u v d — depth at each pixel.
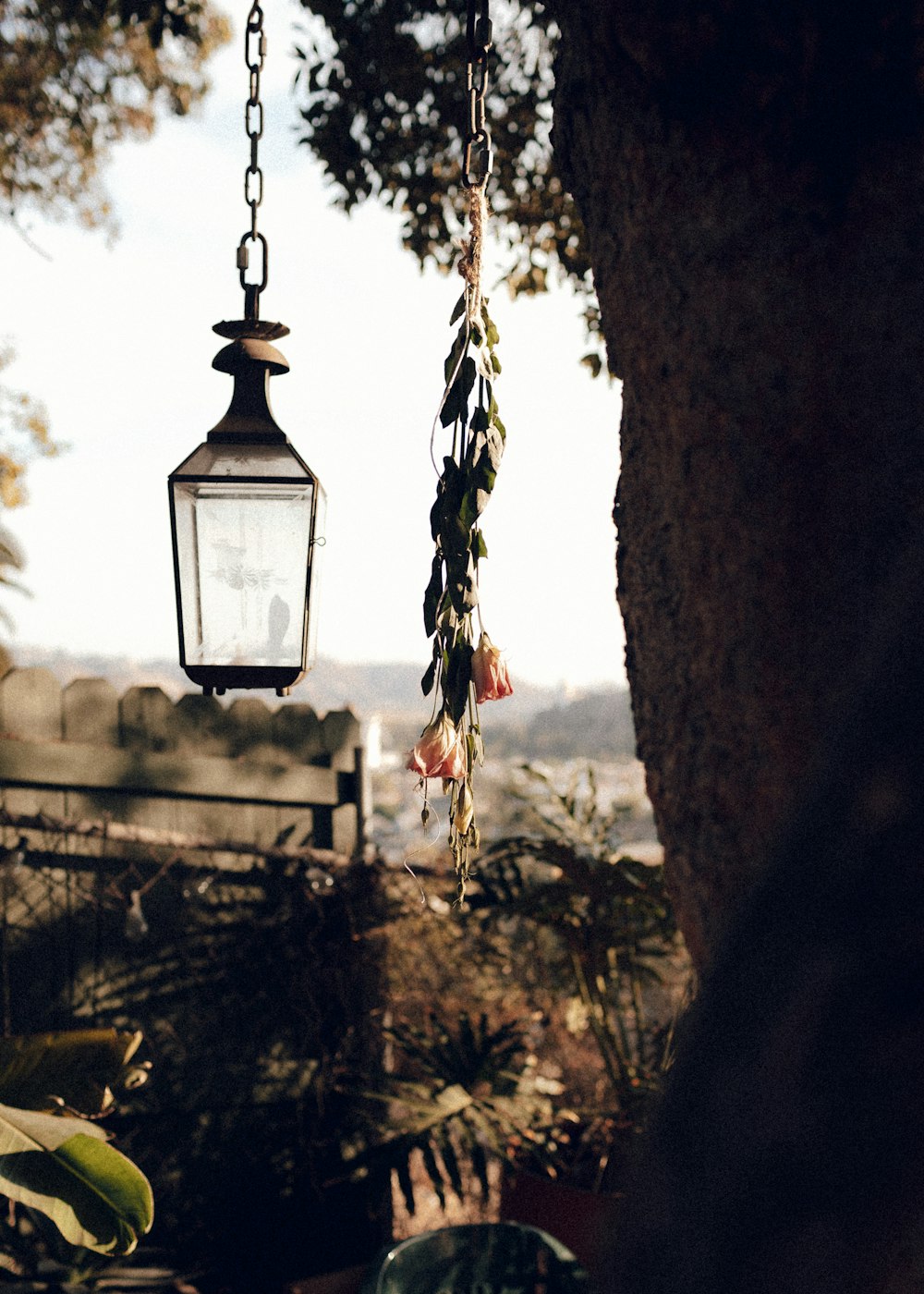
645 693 1.33
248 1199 4.07
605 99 1.30
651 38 1.18
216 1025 4.09
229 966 4.11
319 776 4.23
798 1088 0.35
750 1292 0.35
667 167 1.22
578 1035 4.33
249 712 4.19
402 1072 4.47
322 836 4.25
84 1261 3.56
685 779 1.25
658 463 1.28
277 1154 4.12
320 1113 4.10
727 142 1.16
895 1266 0.34
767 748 1.14
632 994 4.03
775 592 1.12
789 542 1.11
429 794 1.60
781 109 1.10
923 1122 0.34
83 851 4.00
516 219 5.06
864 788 0.36
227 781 4.14
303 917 4.16
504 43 4.75
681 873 1.28
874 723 0.37
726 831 1.20
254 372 2.04
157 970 4.05
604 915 3.94
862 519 1.06
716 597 1.19
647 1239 0.37
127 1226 2.57
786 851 0.38
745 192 1.15
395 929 4.20
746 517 1.15
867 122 1.07
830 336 1.09
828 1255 0.35
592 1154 3.87
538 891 3.91
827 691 1.07
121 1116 3.96
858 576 1.06
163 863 4.05
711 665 1.20
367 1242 4.19
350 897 4.13
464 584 1.55
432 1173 3.56
